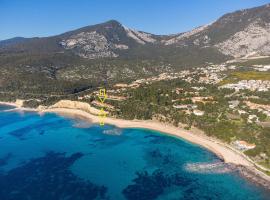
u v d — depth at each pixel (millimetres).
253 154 196500
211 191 166000
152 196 162875
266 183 169625
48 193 167375
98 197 162500
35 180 182625
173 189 169250
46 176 187750
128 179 182750
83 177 186125
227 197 160000
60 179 183500
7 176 188250
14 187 174500
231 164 194000
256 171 182250
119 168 198375
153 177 184250
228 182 174000
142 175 187500
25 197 163750
